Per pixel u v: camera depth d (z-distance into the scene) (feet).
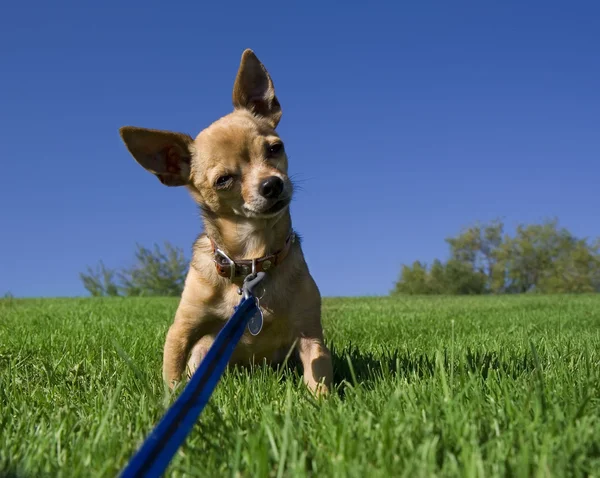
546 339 2.26
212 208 1.67
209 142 1.72
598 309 4.86
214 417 1.05
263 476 0.81
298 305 1.61
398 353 1.96
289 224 1.65
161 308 4.94
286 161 1.82
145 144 1.74
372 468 0.80
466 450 0.83
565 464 0.80
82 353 2.12
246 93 1.92
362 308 5.61
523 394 1.16
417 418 0.99
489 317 3.94
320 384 1.42
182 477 0.86
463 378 1.24
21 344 2.33
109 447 0.95
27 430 1.11
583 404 1.00
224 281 1.61
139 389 1.45
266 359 1.74
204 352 1.74
